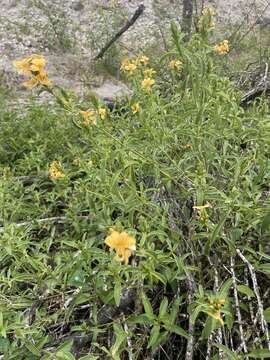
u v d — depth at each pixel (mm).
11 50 7020
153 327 1774
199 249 2180
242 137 2514
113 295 1862
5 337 1782
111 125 2803
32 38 7312
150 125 2594
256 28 7379
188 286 1963
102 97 5879
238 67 4609
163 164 2545
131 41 7473
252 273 1914
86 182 2725
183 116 2598
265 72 3939
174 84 3180
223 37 6363
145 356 1910
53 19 7914
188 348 1767
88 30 7418
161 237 2031
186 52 2375
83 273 2016
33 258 2211
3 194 2742
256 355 1652
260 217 2080
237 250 2020
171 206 2373
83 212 2771
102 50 6727
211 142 2436
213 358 1699
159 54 6148
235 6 8500
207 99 2490
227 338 1886
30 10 8133
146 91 2936
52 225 2721
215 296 1701
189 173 2328
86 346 1977
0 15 7969
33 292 2098
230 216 2160
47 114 3912
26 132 3836
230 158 2555
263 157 2393
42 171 3252
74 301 1971
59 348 1722
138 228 2244
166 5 8266
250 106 3695
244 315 1971
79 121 2492
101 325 1890
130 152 2371
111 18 8102
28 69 2348
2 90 4609
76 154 3170
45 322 1999
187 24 5277
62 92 2410
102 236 2385
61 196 2967
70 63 6844
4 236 2207
